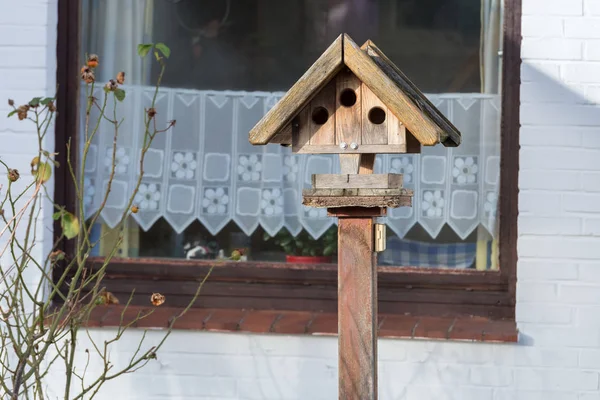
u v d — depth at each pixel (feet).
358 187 15.37
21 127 22.54
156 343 22.41
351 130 15.14
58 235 23.03
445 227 22.56
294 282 22.82
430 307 22.38
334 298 22.66
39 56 22.52
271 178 23.13
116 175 23.31
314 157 23.04
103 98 23.31
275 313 22.53
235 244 23.17
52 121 22.88
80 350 22.50
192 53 23.38
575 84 21.50
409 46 22.86
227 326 22.06
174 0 23.39
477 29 22.61
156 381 22.43
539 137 21.59
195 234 23.24
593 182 21.47
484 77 22.54
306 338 22.13
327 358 22.09
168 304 22.97
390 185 15.38
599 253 21.45
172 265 23.06
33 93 22.56
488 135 22.49
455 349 21.79
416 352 21.88
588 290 21.50
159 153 23.31
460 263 22.52
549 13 21.53
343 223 15.71
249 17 23.29
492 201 22.43
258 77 23.29
